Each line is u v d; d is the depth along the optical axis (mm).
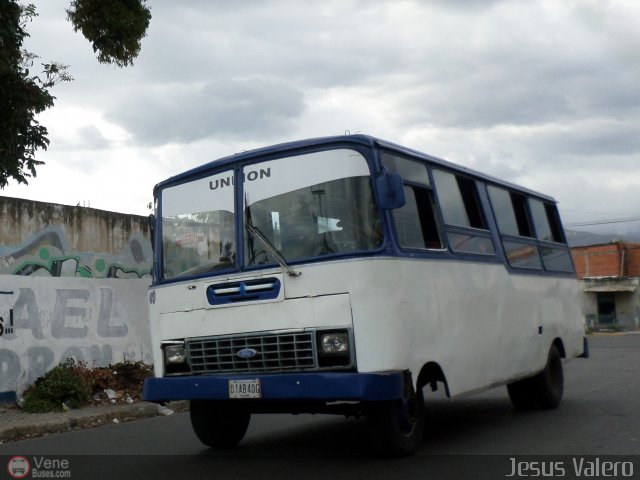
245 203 7355
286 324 6883
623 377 15523
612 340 37000
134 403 13320
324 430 9734
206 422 8227
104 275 16688
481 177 9391
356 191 6871
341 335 6648
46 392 12453
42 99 11398
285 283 6918
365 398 6414
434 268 7543
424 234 7605
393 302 6730
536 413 10445
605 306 54000
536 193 11289
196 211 7723
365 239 6762
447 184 8406
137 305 15562
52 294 13633
